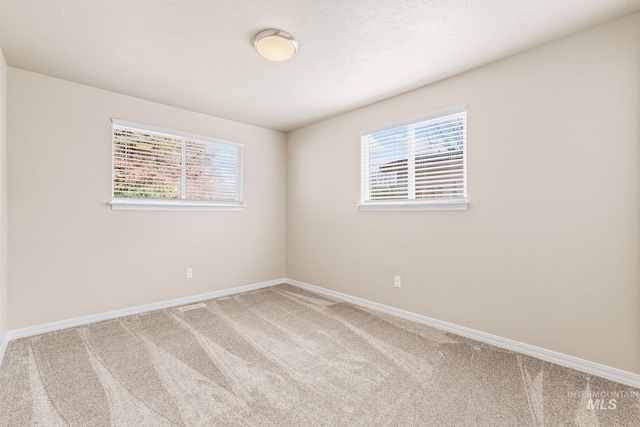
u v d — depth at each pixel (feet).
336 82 9.28
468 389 6.04
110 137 9.95
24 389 5.95
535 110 7.33
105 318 9.84
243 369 6.79
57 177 9.04
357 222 11.67
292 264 14.78
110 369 6.72
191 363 7.03
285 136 15.05
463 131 8.74
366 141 11.52
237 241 13.26
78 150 9.38
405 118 10.05
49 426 4.97
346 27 6.56
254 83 9.36
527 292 7.48
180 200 11.67
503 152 7.86
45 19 6.24
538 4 5.80
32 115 8.63
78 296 9.37
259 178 14.06
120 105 10.14
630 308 6.17
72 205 9.28
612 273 6.36
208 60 7.97
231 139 13.04
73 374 6.51
